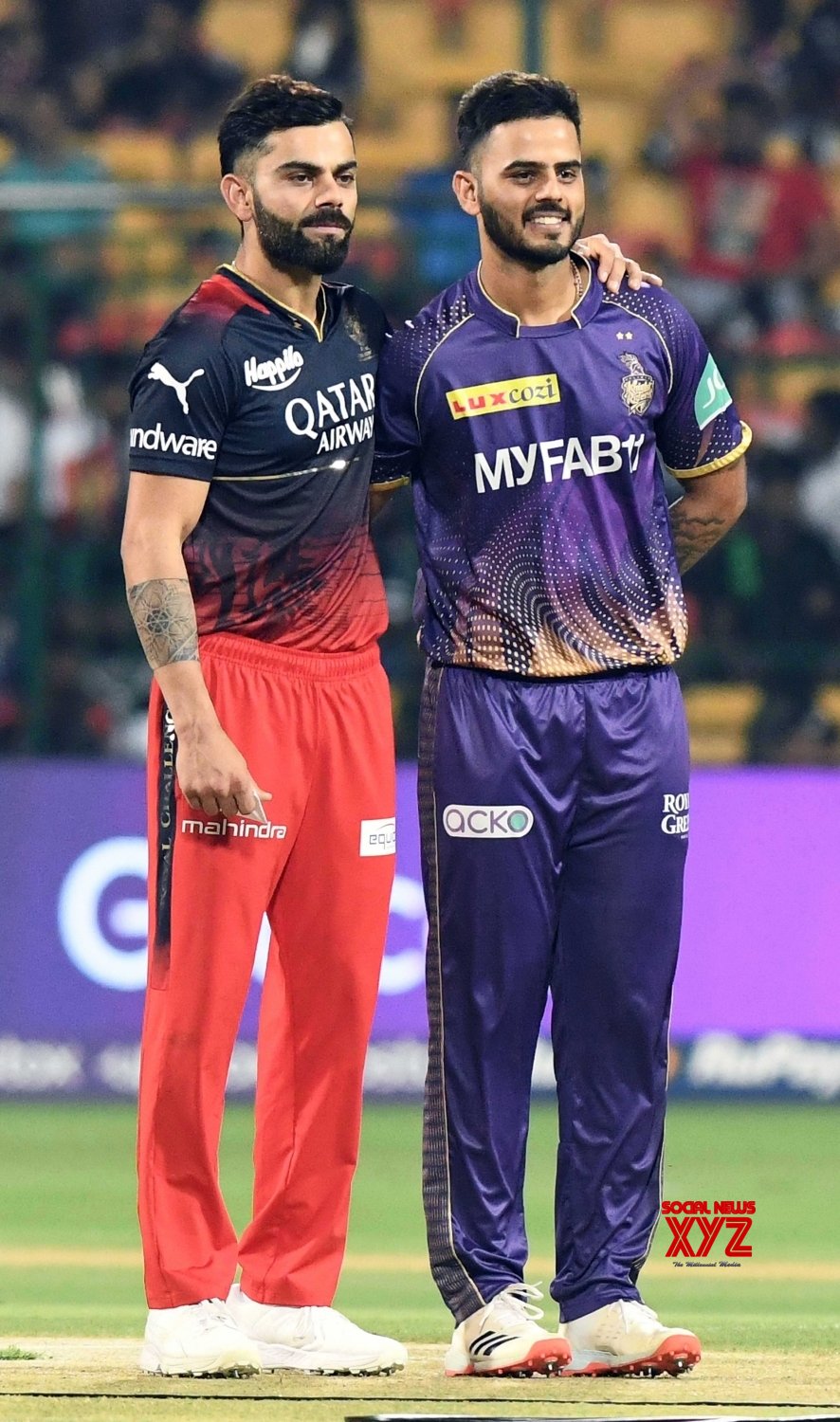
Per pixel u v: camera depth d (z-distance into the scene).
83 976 33.03
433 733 13.67
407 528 36.97
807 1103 32.75
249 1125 30.70
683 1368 13.12
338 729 13.76
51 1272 20.27
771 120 45.84
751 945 33.06
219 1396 12.10
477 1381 12.91
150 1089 13.48
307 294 13.62
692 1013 32.94
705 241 44.06
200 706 13.17
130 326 38.72
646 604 13.67
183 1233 13.31
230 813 13.13
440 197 36.81
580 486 13.49
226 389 13.33
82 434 38.97
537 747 13.47
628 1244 13.62
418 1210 24.97
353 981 13.85
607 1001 13.66
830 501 39.19
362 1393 12.34
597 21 48.84
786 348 41.88
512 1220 13.62
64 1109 32.25
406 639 36.62
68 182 41.56
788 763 37.47
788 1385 12.74
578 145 13.27
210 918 13.48
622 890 13.62
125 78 47.00
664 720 13.71
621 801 13.57
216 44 48.06
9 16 47.25
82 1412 11.47
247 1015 32.47
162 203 35.62
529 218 13.09
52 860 33.22
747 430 14.40
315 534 13.59
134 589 13.30
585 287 13.65
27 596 35.88
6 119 46.88
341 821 13.77
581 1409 11.61
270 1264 13.85
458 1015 13.62
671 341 13.76
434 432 13.60
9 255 39.22
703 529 14.67
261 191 13.30
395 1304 18.61
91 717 37.62
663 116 46.09
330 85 47.97
